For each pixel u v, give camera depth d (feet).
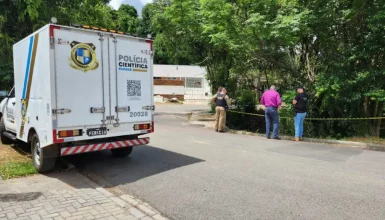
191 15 47.21
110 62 22.56
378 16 32.83
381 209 15.48
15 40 46.52
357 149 30.50
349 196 17.25
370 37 35.27
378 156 27.25
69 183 20.06
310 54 43.32
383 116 38.17
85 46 21.29
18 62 25.22
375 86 35.47
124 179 21.13
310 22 36.94
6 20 44.21
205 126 49.11
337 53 38.99
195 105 109.19
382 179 20.30
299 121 35.47
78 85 20.99
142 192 18.51
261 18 35.55
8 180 20.40
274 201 16.60
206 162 24.99
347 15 34.96
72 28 20.67
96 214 15.02
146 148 30.81
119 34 22.94
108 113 22.50
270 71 50.72
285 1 38.75
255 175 21.26
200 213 15.30
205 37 47.24
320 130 40.24
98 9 55.47
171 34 63.31
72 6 50.62
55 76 20.01
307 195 17.43
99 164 24.98
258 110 55.88
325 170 22.48
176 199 17.20
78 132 21.06
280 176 21.01
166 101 125.08
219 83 62.95
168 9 48.73
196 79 140.05
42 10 44.83
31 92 22.75
